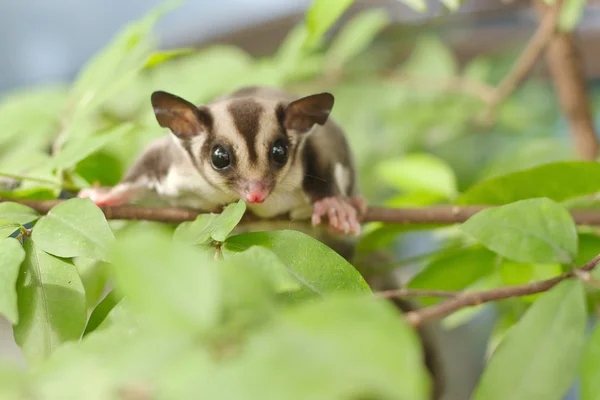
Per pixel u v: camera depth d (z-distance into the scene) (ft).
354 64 2.21
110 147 1.59
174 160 1.55
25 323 1.31
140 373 0.97
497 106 1.97
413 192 1.67
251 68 1.80
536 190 1.46
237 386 0.91
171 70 1.90
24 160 1.52
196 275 1.04
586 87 1.89
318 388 0.89
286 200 1.55
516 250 1.27
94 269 1.47
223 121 1.52
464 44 2.42
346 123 2.10
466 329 2.13
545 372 1.20
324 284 1.29
